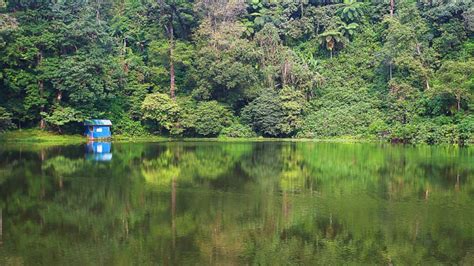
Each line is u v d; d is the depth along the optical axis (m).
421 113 52.09
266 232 12.75
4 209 15.47
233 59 57.91
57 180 21.23
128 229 13.05
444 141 46.06
